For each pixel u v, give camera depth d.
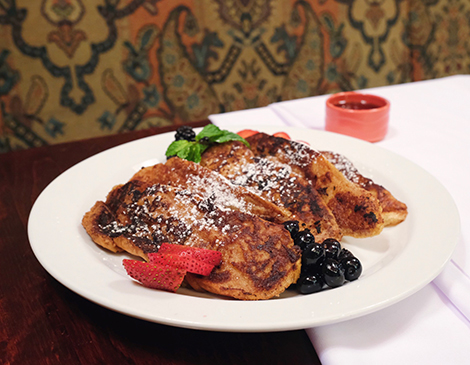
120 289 0.28
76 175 0.41
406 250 0.31
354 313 0.25
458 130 0.52
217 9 0.81
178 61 0.83
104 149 0.52
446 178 0.43
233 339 0.27
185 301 0.27
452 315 0.27
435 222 0.33
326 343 0.26
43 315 0.29
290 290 0.30
